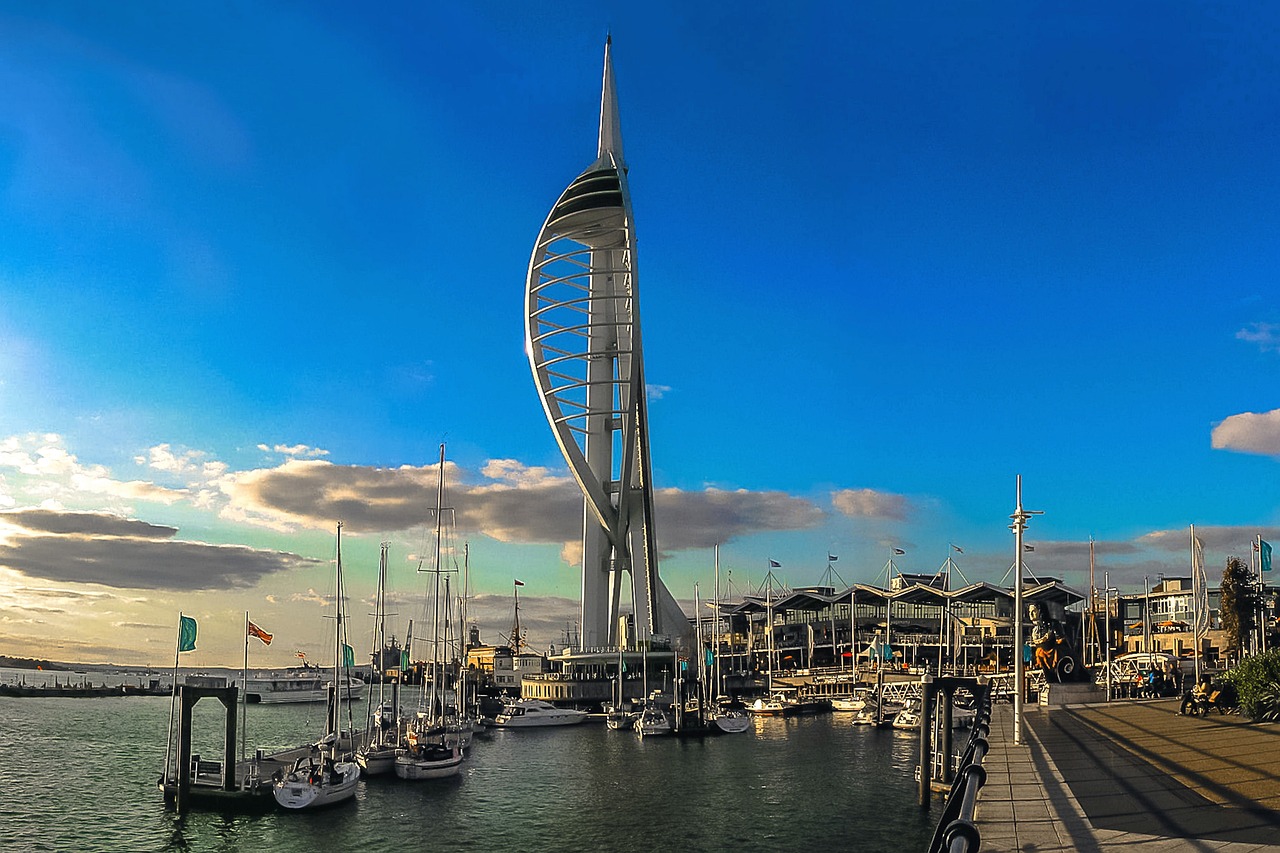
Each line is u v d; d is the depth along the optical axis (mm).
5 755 83000
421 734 75375
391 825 49250
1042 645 81125
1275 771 30656
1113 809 25734
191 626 54281
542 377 159625
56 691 199750
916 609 179375
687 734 93938
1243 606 113812
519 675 189500
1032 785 30547
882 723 101062
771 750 80125
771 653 160625
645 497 160875
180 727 51656
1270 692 47594
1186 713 55844
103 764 75938
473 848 44500
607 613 162625
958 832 10742
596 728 106812
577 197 159375
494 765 73000
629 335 164875
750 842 44062
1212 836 21688
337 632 74812
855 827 46125
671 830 47312
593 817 50969
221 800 51875
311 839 46344
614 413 162125
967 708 86375
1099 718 57875
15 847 44750
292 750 71000
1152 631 161500
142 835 46969
